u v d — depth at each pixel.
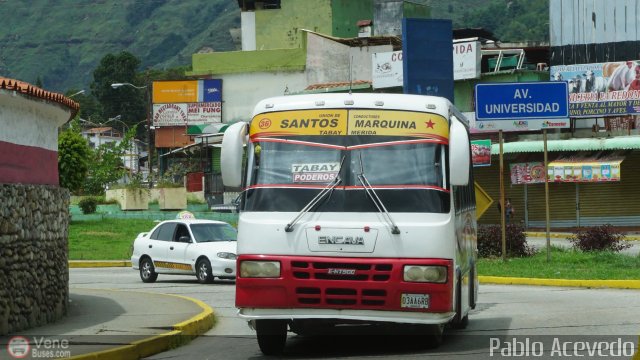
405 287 13.35
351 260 13.43
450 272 13.59
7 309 15.60
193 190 77.00
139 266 32.41
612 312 19.06
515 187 59.62
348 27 87.00
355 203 13.66
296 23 86.75
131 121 159.25
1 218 15.44
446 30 42.41
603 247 34.97
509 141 60.34
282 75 79.75
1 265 15.38
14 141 16.33
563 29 60.62
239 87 81.50
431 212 13.62
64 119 19.05
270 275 13.55
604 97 58.28
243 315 13.63
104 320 17.95
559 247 36.97
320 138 14.09
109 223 60.38
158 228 32.50
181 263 31.31
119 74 161.50
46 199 17.80
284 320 13.91
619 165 54.28
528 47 70.25
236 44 104.94
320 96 14.38
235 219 63.31
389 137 14.03
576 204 57.25
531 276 27.98
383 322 13.47
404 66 42.19
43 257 17.50
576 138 57.28
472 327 17.52
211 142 78.38
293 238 13.57
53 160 18.62
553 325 17.25
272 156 14.10
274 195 13.85
